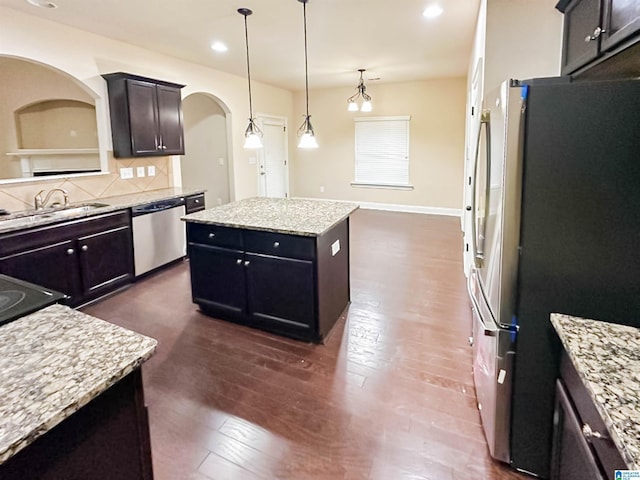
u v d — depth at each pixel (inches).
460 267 172.2
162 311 129.3
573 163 51.6
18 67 192.4
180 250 177.0
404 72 246.1
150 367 96.3
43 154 203.9
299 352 103.3
